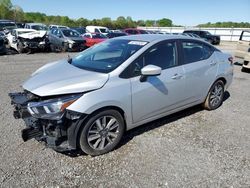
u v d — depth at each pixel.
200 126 4.75
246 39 11.26
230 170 3.42
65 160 3.54
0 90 6.62
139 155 3.71
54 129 3.34
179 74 4.47
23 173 3.23
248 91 7.34
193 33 30.25
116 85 3.64
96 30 26.33
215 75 5.29
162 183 3.13
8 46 17.83
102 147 3.68
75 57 4.72
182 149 3.90
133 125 4.03
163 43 4.37
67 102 3.26
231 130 4.62
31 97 3.49
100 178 3.19
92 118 3.47
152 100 4.11
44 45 16.23
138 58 3.95
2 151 3.68
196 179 3.22
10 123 4.59
